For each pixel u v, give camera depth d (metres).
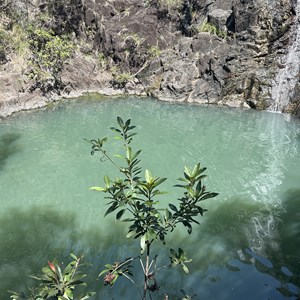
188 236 7.09
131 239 7.07
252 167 10.63
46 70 17.94
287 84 16.02
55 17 19.27
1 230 7.71
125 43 19.75
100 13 20.09
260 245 6.78
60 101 17.66
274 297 5.40
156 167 10.69
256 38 17.08
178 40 19.83
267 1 16.92
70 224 7.86
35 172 10.55
